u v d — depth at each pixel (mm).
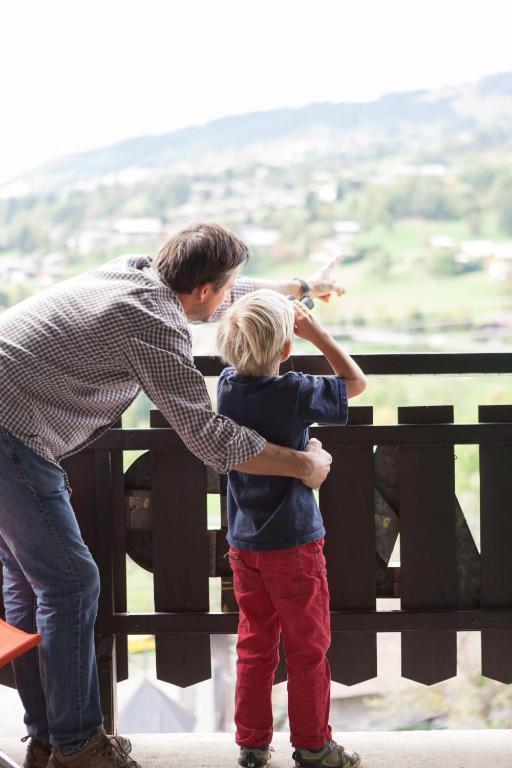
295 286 2205
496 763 2027
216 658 8930
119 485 2172
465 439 2123
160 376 1668
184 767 2033
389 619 2170
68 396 1705
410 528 2180
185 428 1679
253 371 1817
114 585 2197
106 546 2152
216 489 2195
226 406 1840
